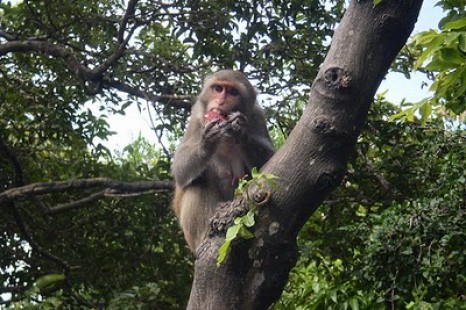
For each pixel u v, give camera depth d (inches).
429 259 275.4
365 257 291.7
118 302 336.2
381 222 299.9
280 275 171.9
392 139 366.6
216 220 176.2
